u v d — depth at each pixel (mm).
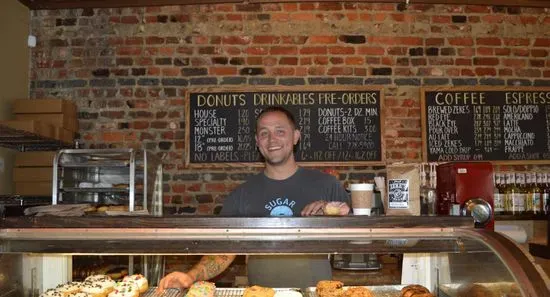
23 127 2797
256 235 1408
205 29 3570
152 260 2795
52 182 3188
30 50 3588
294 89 3484
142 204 3207
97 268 2559
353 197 1601
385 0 3535
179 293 1789
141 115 3539
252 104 3492
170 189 3492
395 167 1847
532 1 3561
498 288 1224
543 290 1034
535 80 3566
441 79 3543
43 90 3566
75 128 3461
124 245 1422
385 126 3492
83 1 3557
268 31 3557
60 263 1784
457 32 3578
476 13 3596
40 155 3201
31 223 1421
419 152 3492
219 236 1411
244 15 3568
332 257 1979
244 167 3482
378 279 1935
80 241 1427
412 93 3531
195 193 3486
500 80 3557
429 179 3404
